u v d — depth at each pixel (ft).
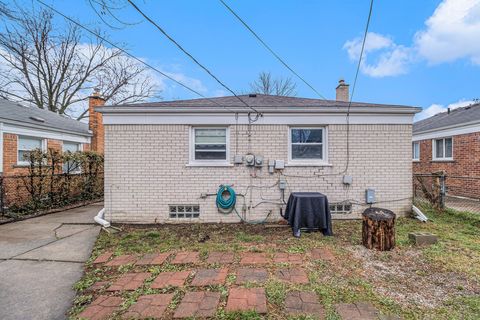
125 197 22.56
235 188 22.71
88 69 65.36
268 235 18.69
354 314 8.96
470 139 35.50
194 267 13.04
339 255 14.56
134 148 22.53
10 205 28.04
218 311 9.14
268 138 22.82
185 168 22.63
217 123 22.63
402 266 13.10
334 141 22.88
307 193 20.59
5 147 28.89
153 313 9.10
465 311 9.20
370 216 15.75
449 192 38.73
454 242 16.70
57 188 31.37
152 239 17.83
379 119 22.94
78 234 19.39
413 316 8.87
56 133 36.50
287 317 8.80
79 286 11.27
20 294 10.81
